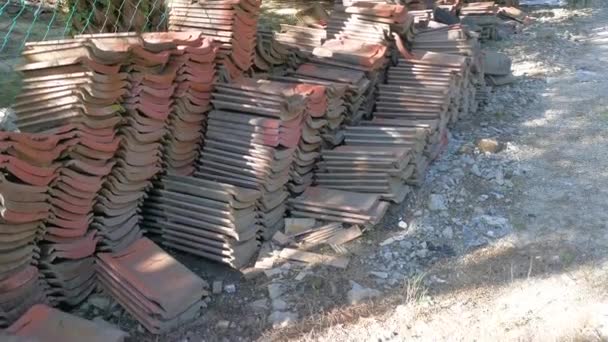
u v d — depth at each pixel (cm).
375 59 519
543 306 365
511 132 586
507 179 502
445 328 348
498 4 989
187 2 447
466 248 418
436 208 455
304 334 342
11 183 302
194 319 349
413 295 371
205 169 423
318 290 373
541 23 981
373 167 444
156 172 387
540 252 414
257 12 462
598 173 513
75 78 341
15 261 316
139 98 363
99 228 358
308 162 450
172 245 399
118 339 311
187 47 396
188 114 407
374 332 345
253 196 391
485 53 698
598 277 389
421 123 504
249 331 344
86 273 353
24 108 343
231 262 382
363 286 378
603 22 982
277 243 409
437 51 588
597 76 734
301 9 812
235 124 414
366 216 420
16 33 650
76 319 318
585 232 435
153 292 338
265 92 412
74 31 469
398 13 553
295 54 520
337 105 478
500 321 354
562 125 602
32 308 319
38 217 320
